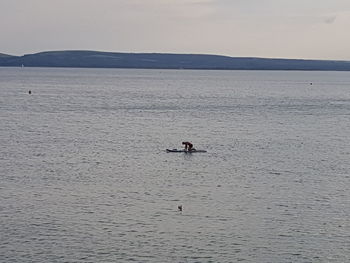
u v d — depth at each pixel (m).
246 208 62.00
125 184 71.94
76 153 92.56
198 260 48.41
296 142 107.81
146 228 55.25
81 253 49.09
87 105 178.75
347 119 148.50
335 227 56.25
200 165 84.94
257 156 92.62
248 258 48.94
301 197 66.69
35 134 112.31
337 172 80.81
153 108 172.12
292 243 52.19
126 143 104.06
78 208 61.06
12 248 49.81
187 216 58.97
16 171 78.00
